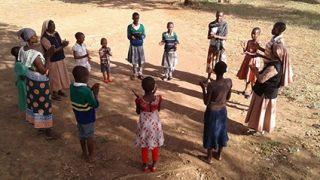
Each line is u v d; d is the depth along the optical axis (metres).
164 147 5.22
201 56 10.01
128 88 7.57
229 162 4.87
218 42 7.25
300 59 9.65
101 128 5.72
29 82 4.95
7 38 11.32
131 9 16.70
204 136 4.64
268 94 5.21
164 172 4.57
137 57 7.82
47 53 5.09
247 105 6.83
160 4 18.25
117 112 6.35
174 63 7.91
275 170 4.69
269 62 5.18
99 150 5.07
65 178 4.41
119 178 4.39
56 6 17.27
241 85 7.86
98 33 12.29
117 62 9.41
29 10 16.17
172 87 7.68
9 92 7.12
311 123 6.03
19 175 4.45
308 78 8.20
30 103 5.10
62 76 6.74
